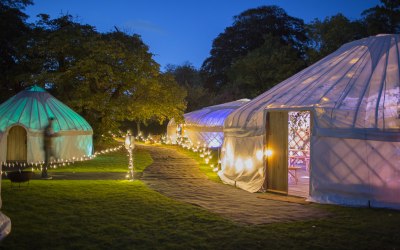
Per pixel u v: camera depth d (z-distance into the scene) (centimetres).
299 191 962
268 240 564
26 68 2114
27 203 779
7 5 2230
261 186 952
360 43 1047
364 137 775
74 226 629
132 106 2156
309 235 587
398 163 745
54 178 1171
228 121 1134
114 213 715
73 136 1700
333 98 864
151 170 1405
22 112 1583
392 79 841
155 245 544
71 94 2025
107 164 1581
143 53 2158
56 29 2114
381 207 761
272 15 4541
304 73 1073
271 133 957
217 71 4759
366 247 537
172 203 806
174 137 3089
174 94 2317
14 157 1571
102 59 1981
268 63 3403
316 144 843
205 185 1064
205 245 544
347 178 802
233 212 734
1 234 554
